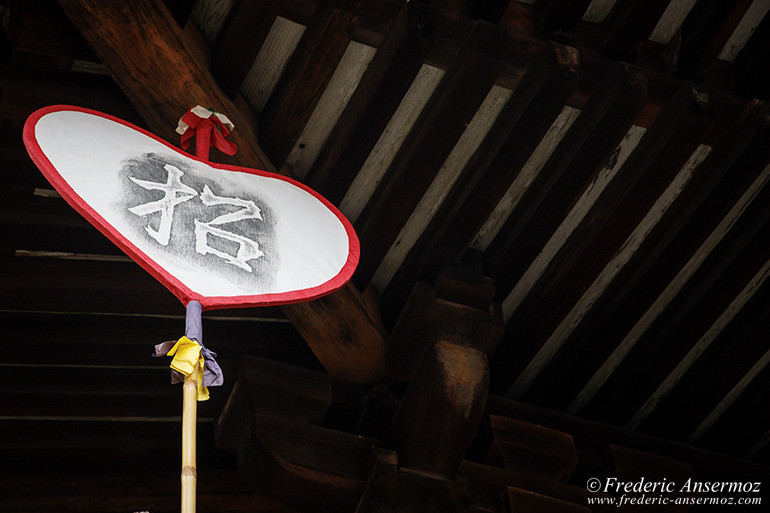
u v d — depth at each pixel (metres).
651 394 5.93
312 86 4.46
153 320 5.13
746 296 5.82
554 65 4.58
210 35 4.46
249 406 4.96
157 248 2.32
